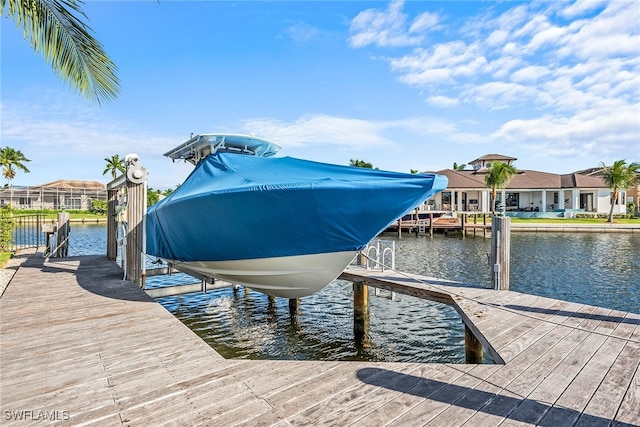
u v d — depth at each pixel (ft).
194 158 29.53
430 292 22.13
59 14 19.08
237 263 19.61
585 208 141.49
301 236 16.81
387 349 24.70
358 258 32.73
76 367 11.25
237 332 27.81
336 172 17.12
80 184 215.92
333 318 30.78
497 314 17.44
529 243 78.38
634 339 14.03
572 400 9.52
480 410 8.98
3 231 46.73
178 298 36.27
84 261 35.37
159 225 25.63
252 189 16.17
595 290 39.75
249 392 9.74
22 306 18.22
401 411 8.87
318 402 9.25
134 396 9.53
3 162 168.86
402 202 15.56
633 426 8.40
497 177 115.03
